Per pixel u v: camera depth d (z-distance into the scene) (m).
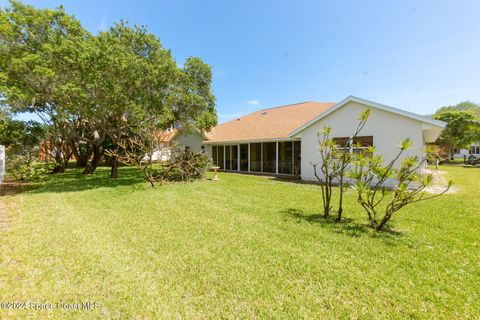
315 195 8.84
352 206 7.04
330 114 12.27
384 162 10.52
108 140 22.69
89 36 11.22
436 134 12.74
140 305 2.66
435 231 4.82
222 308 2.60
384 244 4.18
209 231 4.98
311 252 3.92
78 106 11.45
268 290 2.90
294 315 2.47
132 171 18.61
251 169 19.08
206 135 21.66
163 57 12.27
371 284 2.99
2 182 12.07
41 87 10.81
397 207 4.73
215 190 10.04
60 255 3.87
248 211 6.57
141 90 11.80
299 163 15.69
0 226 5.32
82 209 6.88
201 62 15.41
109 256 3.83
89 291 2.91
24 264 3.56
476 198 8.02
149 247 4.18
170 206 7.22
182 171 13.23
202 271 3.35
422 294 2.78
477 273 3.21
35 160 15.04
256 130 18.86
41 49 9.94
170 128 17.03
